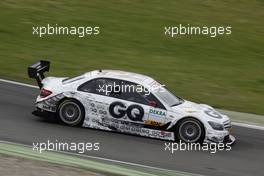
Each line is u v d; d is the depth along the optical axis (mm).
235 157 31859
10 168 24500
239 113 42844
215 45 65312
